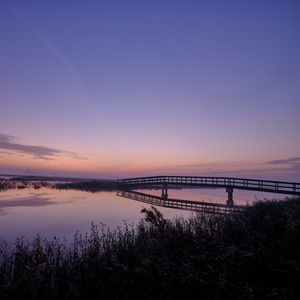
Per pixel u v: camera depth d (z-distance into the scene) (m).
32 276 6.24
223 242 8.41
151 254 8.00
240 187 29.78
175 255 7.88
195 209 23.42
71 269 7.24
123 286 6.11
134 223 15.92
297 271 5.80
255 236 8.67
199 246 8.31
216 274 6.12
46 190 43.50
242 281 5.84
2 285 6.12
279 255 6.95
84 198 31.56
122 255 8.23
